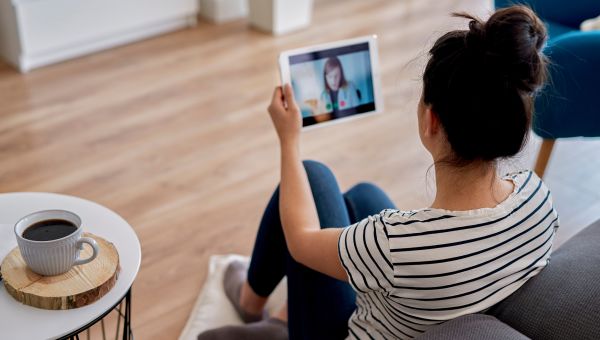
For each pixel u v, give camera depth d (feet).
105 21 10.37
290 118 4.05
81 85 9.53
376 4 13.23
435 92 2.96
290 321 4.36
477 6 13.25
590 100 6.34
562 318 3.18
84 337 5.45
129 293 4.09
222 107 9.25
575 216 7.26
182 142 8.37
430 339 2.98
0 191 7.22
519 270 3.23
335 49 4.49
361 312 3.78
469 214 3.02
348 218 4.54
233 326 5.25
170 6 11.12
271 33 11.67
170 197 7.34
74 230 3.55
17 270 3.54
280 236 4.90
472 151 2.94
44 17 9.62
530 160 8.00
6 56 9.97
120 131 8.49
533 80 2.86
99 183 7.48
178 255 6.53
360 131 8.95
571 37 6.21
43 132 8.35
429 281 3.03
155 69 10.16
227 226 6.98
